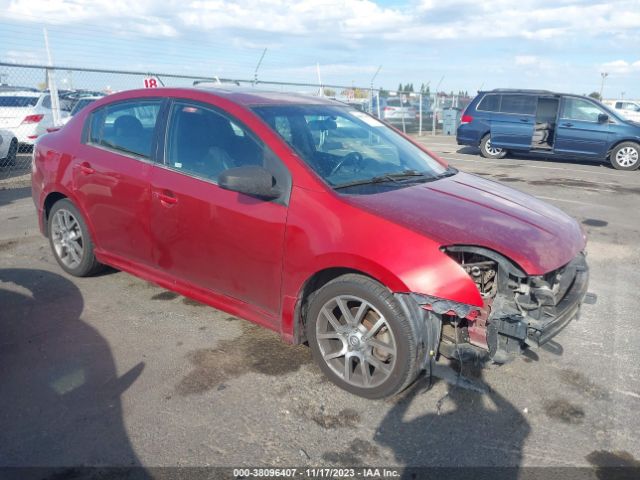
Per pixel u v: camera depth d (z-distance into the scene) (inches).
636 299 184.2
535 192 376.2
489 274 118.1
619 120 506.0
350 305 126.0
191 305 171.3
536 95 547.2
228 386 126.8
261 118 138.9
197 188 141.3
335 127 154.8
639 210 322.3
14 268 201.2
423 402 121.8
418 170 154.9
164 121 154.3
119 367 134.3
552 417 117.0
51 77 436.5
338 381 126.0
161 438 108.5
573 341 152.1
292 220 124.0
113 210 163.8
